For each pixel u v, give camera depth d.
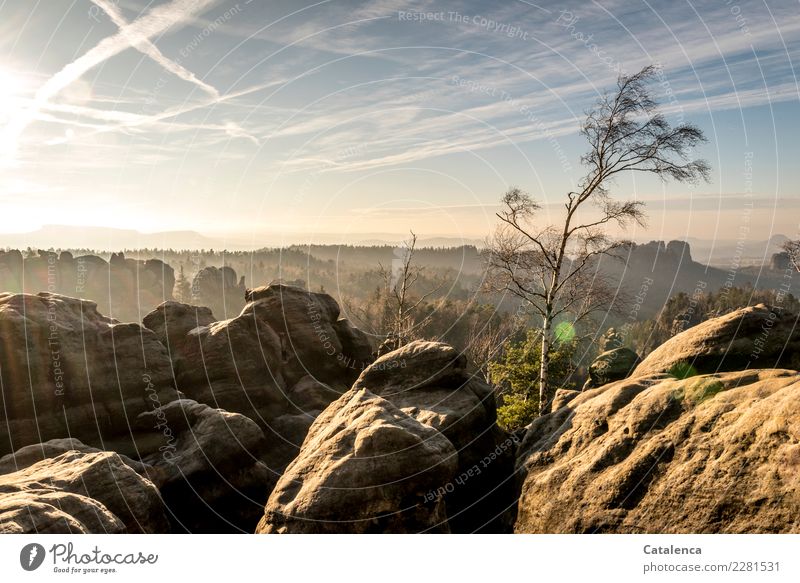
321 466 11.75
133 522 11.56
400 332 36.84
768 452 8.90
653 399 11.70
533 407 28.73
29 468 12.41
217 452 15.62
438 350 16.67
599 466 11.19
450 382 16.23
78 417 16.70
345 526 10.62
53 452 13.90
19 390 15.78
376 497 10.94
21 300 17.31
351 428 12.72
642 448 10.80
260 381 23.34
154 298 144.12
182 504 14.88
